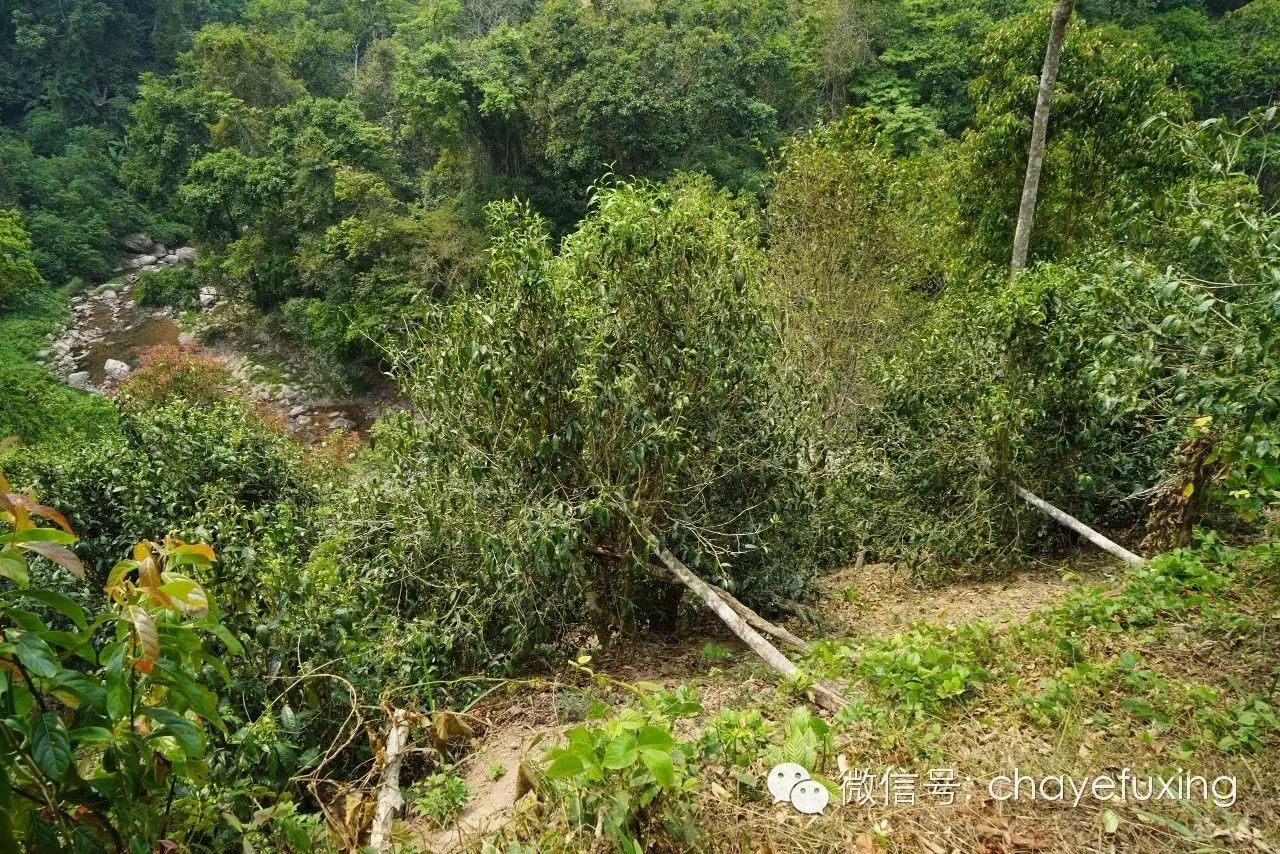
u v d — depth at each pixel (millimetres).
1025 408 7027
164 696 2471
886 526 8227
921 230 12867
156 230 35781
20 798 1978
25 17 38500
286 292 25719
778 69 25656
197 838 2869
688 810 2766
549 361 5133
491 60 22984
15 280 21938
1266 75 23109
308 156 23734
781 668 4574
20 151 34125
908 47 28016
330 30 42156
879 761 3246
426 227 21766
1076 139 11258
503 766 4035
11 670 1930
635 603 5930
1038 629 4711
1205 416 4613
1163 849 2709
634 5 26234
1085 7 26141
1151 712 3492
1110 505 7855
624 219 5281
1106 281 5656
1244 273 4281
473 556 5449
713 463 5680
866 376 10664
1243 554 5336
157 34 41719
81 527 7039
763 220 13008
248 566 4531
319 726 4336
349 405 23828
